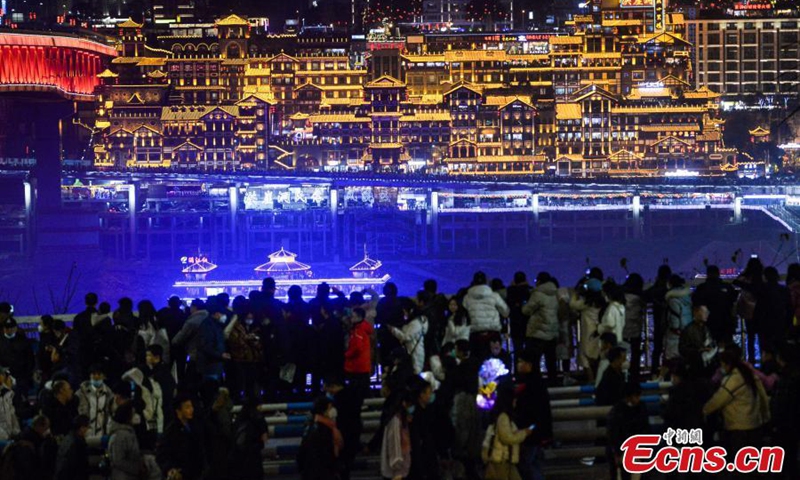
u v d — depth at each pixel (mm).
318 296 53031
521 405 41000
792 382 42094
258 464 40969
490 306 50281
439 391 42969
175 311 54812
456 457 43094
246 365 51031
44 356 53438
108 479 44469
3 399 46469
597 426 47375
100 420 46219
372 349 53688
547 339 51656
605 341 45688
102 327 52062
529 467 41000
